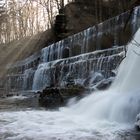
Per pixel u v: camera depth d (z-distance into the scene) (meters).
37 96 20.83
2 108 15.16
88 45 26.62
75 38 28.91
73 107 13.60
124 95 11.54
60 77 25.92
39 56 37.16
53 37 43.53
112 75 18.08
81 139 7.96
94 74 20.38
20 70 42.91
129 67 14.62
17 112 13.32
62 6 44.56
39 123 10.40
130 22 20.50
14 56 54.84
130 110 9.98
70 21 39.62
